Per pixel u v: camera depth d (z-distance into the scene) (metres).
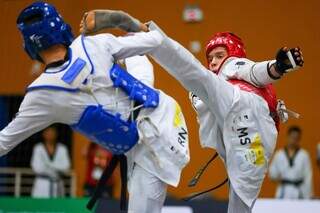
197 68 8.23
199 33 23.84
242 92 8.59
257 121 8.59
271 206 14.97
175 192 22.27
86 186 19.97
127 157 8.27
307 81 23.20
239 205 8.79
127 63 8.70
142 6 24.14
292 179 19.27
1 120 25.30
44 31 7.81
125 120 7.98
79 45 7.93
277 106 8.98
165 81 22.61
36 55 8.02
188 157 8.27
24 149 24.92
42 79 7.82
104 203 15.94
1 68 24.98
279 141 22.77
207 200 15.77
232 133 8.54
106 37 8.03
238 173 8.55
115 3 24.23
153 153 8.07
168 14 24.02
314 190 22.77
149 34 8.07
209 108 8.58
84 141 23.97
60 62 7.85
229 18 23.72
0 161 25.08
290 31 23.48
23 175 22.86
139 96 8.07
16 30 24.92
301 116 23.12
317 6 23.38
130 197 8.13
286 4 23.52
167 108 8.29
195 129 22.05
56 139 21.31
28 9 7.92
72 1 24.38
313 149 23.05
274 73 8.47
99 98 7.88
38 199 16.14
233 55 9.02
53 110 7.84
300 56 8.28
